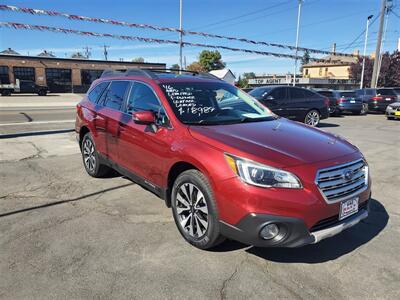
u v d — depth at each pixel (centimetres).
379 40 2645
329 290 282
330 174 301
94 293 274
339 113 1859
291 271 308
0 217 414
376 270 311
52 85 5259
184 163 347
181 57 1934
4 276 296
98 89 559
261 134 351
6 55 4841
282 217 281
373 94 2014
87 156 582
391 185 553
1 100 3166
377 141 956
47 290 278
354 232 384
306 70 8125
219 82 482
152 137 388
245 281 292
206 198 316
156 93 412
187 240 351
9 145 862
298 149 319
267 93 1167
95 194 494
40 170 621
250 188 285
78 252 336
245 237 291
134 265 314
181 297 271
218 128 361
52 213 427
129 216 420
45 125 1276
